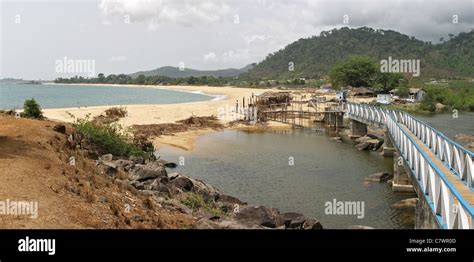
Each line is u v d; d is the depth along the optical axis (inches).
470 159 613.6
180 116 2128.4
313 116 2285.9
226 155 1322.6
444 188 463.2
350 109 1755.7
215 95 4680.1
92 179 563.2
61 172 538.0
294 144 1553.9
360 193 903.7
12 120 817.5
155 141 1518.2
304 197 876.0
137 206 531.5
